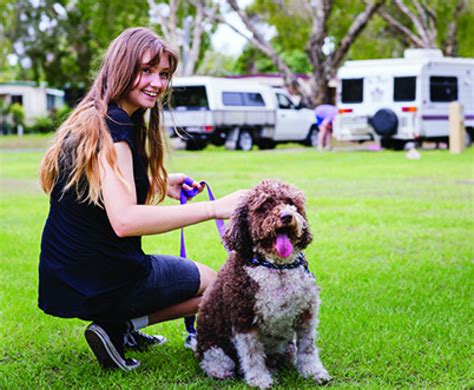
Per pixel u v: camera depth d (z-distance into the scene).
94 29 35.34
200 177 14.64
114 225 3.61
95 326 3.91
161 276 3.95
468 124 24.47
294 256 3.58
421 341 4.39
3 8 40.50
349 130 23.62
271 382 3.67
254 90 25.30
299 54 55.34
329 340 4.43
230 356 3.91
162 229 3.65
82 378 3.91
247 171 16.11
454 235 7.98
